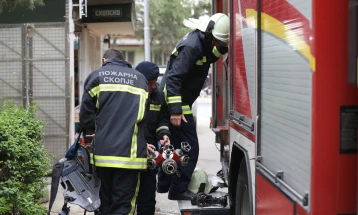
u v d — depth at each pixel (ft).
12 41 33.53
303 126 10.15
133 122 17.29
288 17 11.25
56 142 33.53
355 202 9.42
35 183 19.45
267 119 13.04
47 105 33.60
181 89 19.74
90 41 55.93
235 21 17.29
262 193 13.23
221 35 19.48
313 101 9.51
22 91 33.63
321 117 9.44
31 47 33.47
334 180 9.43
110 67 17.79
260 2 13.73
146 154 17.70
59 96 33.47
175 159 18.70
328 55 9.43
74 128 34.68
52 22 34.91
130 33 62.39
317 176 9.44
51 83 33.55
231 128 18.07
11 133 18.33
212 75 26.66
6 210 16.96
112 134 17.12
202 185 20.35
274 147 12.32
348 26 9.37
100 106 17.34
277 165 12.03
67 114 33.47
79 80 49.85
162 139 19.79
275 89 12.29
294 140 10.73
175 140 20.63
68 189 17.26
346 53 9.42
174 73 19.13
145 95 17.72
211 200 19.39
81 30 49.98
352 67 9.24
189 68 19.22
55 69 33.50
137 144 17.33
